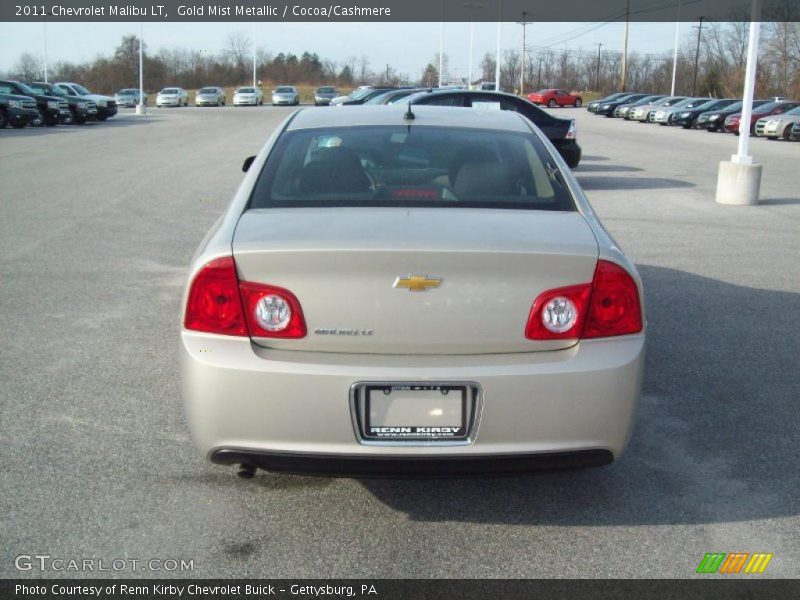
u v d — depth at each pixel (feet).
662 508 10.69
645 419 13.50
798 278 23.47
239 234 9.50
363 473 9.09
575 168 56.70
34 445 12.18
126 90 181.57
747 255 26.71
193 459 11.87
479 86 172.24
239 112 145.38
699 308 20.13
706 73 223.71
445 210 10.29
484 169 11.41
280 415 8.91
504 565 9.40
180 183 43.34
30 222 30.58
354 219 9.80
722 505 10.78
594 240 9.57
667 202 39.60
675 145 81.82
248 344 9.07
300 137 12.36
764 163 62.54
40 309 19.29
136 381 14.82
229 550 9.65
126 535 9.89
